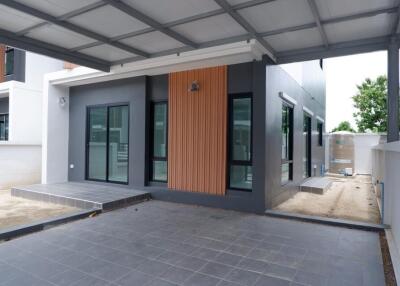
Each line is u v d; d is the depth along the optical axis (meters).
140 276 3.11
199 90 6.28
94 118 8.04
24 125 9.57
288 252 3.75
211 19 4.32
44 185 7.66
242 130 5.96
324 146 13.10
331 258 3.57
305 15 4.12
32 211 5.62
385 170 4.77
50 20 4.22
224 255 3.65
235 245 3.98
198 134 6.29
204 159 6.21
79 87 8.24
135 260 3.50
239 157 5.99
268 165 5.69
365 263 3.43
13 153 8.65
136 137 7.04
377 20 4.15
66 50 5.55
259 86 5.56
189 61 5.75
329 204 6.44
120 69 6.56
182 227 4.73
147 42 5.29
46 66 10.34
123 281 3.00
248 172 5.88
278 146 6.33
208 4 3.89
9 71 10.44
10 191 7.80
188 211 5.73
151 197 6.77
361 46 5.00
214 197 6.00
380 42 4.83
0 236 4.10
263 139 5.53
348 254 3.69
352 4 3.76
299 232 4.52
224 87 6.00
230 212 5.66
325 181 9.13
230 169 6.08
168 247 3.90
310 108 9.74
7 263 3.41
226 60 5.68
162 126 6.93
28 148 9.04
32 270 3.24
